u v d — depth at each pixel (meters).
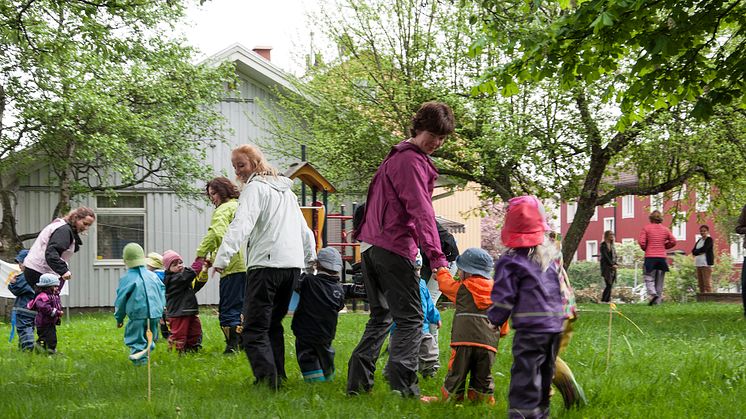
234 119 30.34
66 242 10.24
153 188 28.97
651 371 7.61
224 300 9.55
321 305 7.20
